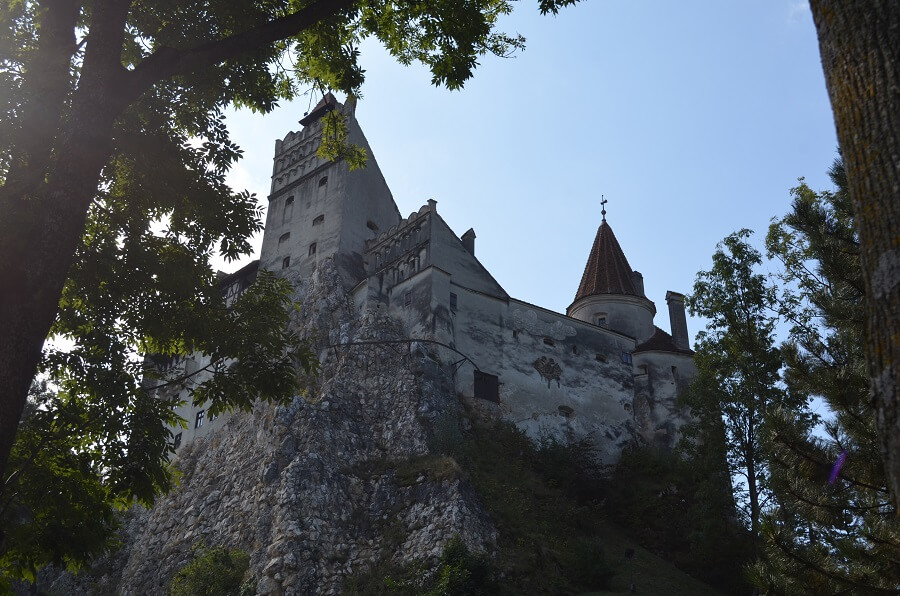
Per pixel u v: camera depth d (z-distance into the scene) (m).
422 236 54.31
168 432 18.28
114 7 12.29
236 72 18.73
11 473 16.61
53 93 13.91
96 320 17.98
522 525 39.84
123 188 18.72
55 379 17.94
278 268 59.72
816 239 17.25
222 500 47.09
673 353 57.06
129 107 18.31
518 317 54.47
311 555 37.84
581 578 37.44
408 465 42.94
